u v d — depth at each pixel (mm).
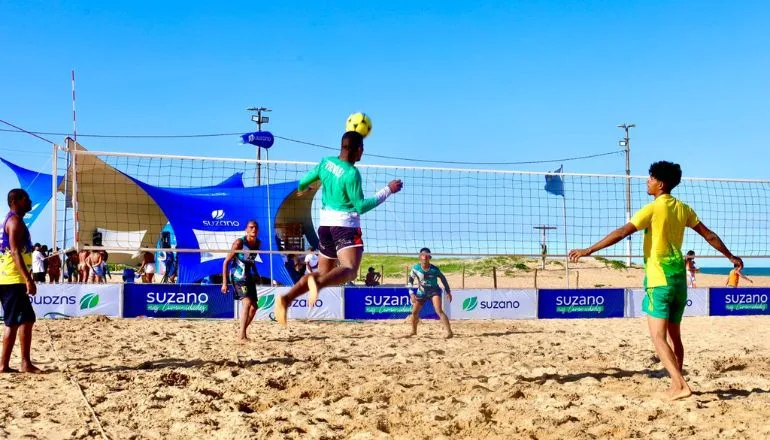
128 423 4379
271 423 4352
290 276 15508
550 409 4723
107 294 11805
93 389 5340
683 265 5027
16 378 5832
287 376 6051
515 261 33125
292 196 16219
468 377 6027
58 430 4195
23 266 6051
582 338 9727
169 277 18219
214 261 15180
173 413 4590
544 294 13109
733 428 4184
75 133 13781
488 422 4414
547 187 13688
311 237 16578
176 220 15211
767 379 5906
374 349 8336
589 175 13141
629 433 4121
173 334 9617
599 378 5910
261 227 15445
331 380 5828
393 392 5301
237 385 5621
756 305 14188
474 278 28703
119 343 8453
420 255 9906
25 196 6195
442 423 4336
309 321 11938
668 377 5992
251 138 15945
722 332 10664
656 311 5016
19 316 6098
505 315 12945
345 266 4512
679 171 5031
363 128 4973
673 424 4332
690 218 5062
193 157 11500
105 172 17172
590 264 32500
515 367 6562
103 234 18344
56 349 7809
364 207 4586
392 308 12477
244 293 8914
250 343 8703
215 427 4301
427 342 9164
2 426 4262
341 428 4324
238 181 17047
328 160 4816
